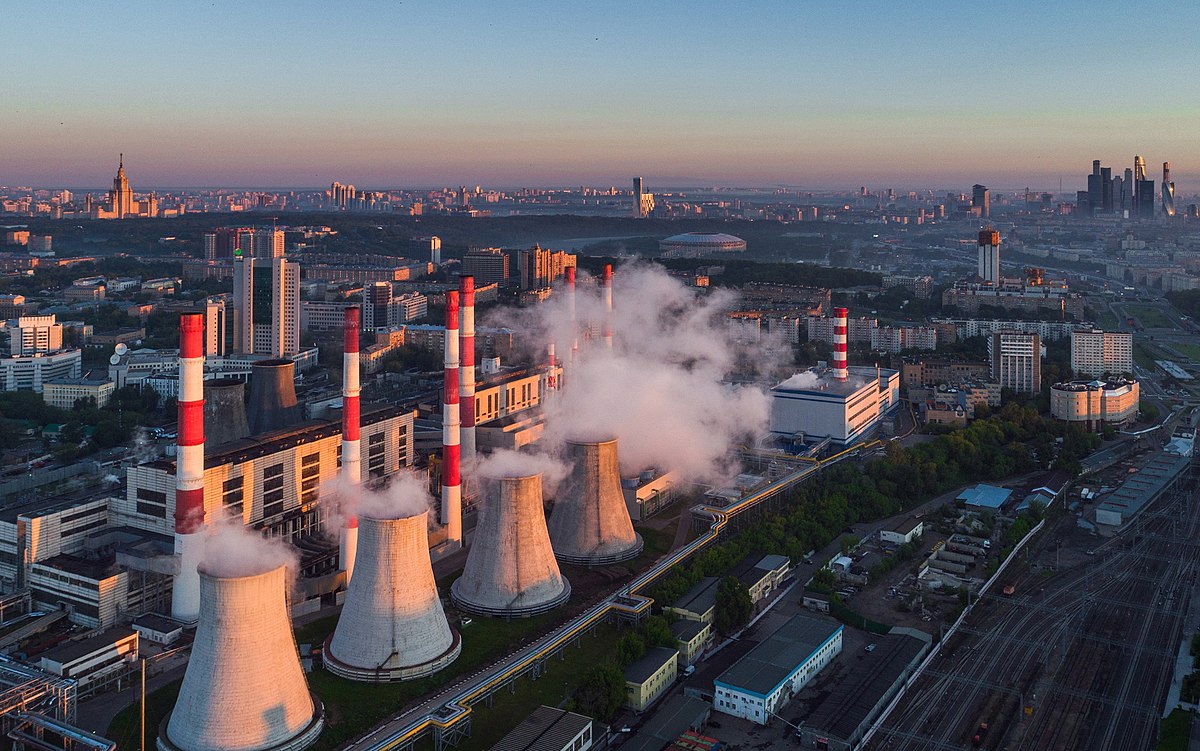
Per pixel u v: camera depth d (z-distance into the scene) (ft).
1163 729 547.90
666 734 535.19
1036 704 584.40
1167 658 643.86
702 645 655.35
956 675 620.49
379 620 590.55
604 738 543.80
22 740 512.63
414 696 572.92
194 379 647.97
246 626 493.77
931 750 533.55
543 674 608.19
